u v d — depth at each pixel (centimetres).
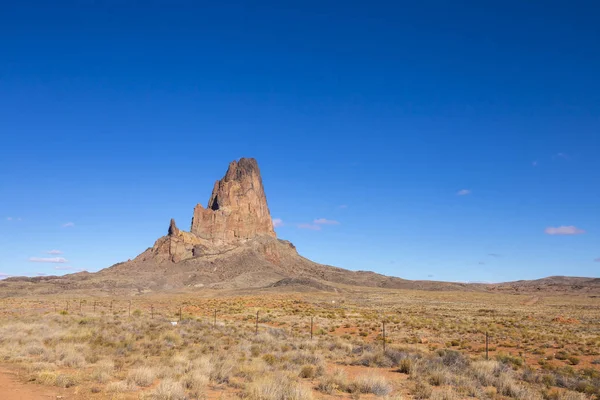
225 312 7675
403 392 1942
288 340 3734
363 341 4006
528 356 3400
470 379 2180
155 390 1631
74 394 1647
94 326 4134
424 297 16600
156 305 9706
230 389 1834
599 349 3822
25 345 2834
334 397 1775
